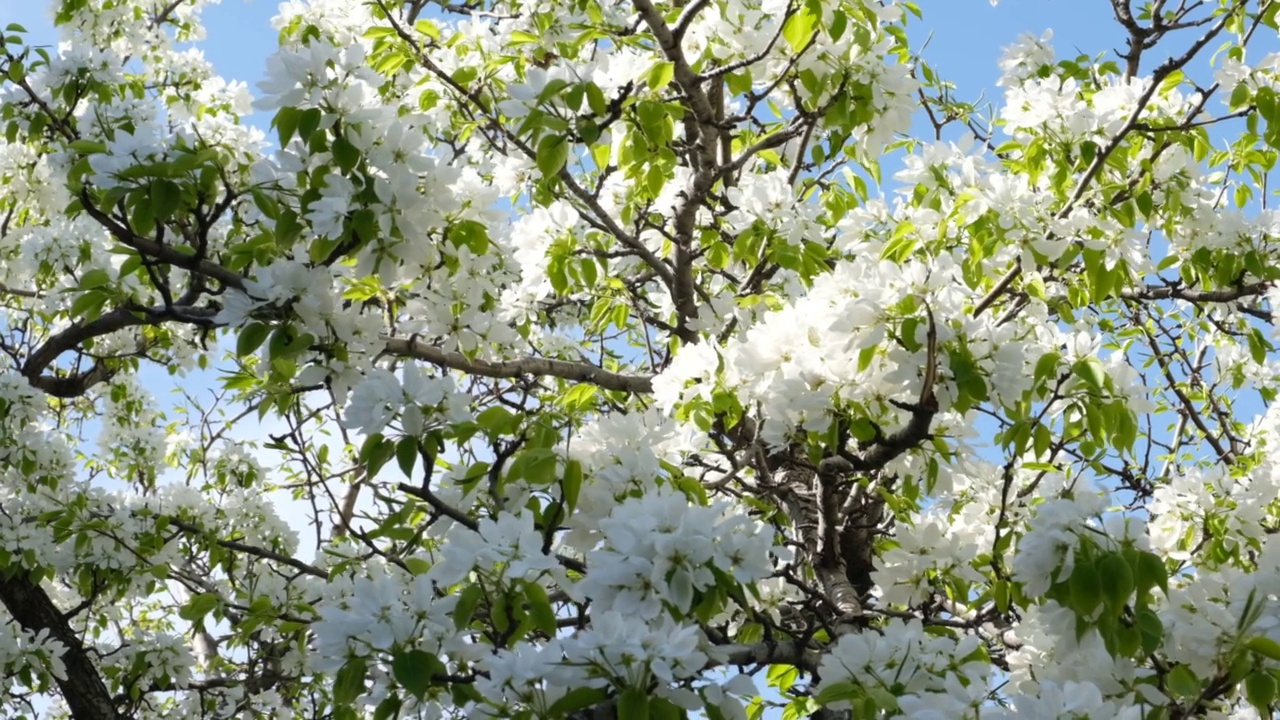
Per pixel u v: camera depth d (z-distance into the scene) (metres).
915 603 3.78
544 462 2.93
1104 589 2.65
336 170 3.41
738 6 4.73
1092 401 3.59
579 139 3.91
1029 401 3.55
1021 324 4.04
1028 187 4.73
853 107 4.55
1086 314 6.30
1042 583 2.81
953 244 4.50
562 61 3.88
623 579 2.48
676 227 5.40
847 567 4.85
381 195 3.37
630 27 4.60
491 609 2.65
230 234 5.30
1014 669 3.51
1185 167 4.76
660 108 4.16
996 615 3.78
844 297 3.49
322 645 2.63
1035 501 4.30
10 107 5.58
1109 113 4.67
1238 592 2.84
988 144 6.45
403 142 3.42
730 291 5.81
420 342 4.56
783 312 3.61
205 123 5.11
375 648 2.60
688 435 3.70
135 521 5.85
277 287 3.32
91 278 3.65
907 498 3.72
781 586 4.01
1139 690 2.86
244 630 4.24
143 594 6.01
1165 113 4.86
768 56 4.77
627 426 3.22
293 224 3.42
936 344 3.09
